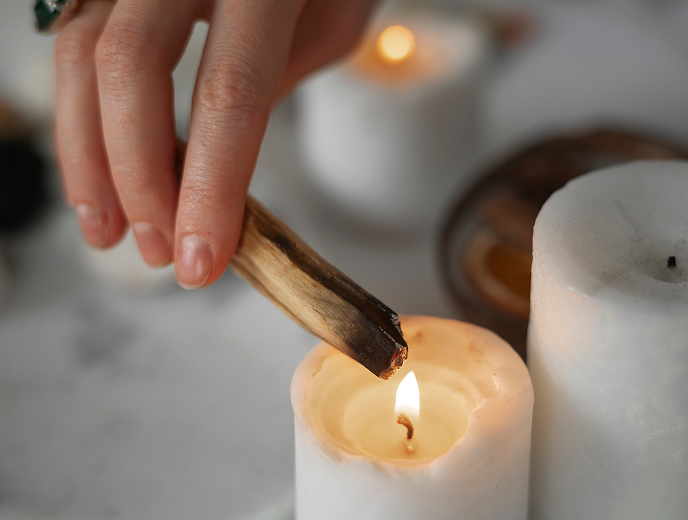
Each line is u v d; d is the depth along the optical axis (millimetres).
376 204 436
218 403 379
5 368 396
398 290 418
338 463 263
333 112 422
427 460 265
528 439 275
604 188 281
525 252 368
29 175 446
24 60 471
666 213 275
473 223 388
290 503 341
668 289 258
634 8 569
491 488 269
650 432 267
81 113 341
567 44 542
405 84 417
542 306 273
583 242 270
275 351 400
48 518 339
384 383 296
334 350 289
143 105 311
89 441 366
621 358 261
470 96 430
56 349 404
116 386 387
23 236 452
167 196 318
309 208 459
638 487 275
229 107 300
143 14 313
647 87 501
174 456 359
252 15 309
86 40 339
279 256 290
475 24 506
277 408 376
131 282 422
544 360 278
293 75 408
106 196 351
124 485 350
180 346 404
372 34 453
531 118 485
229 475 352
